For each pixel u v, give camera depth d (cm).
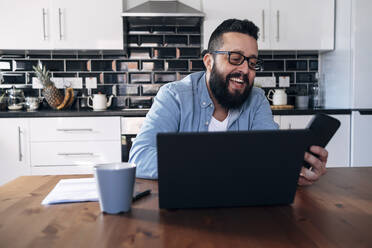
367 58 273
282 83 327
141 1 308
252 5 288
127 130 261
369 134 272
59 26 277
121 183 68
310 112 271
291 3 291
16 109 293
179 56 317
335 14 298
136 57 315
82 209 72
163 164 66
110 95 315
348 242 55
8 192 87
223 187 69
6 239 57
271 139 66
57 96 293
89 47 281
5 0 272
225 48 118
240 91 121
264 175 69
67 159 259
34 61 308
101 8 279
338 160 275
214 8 285
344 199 79
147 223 64
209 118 136
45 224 64
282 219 66
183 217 67
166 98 131
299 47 294
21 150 256
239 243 54
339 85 294
